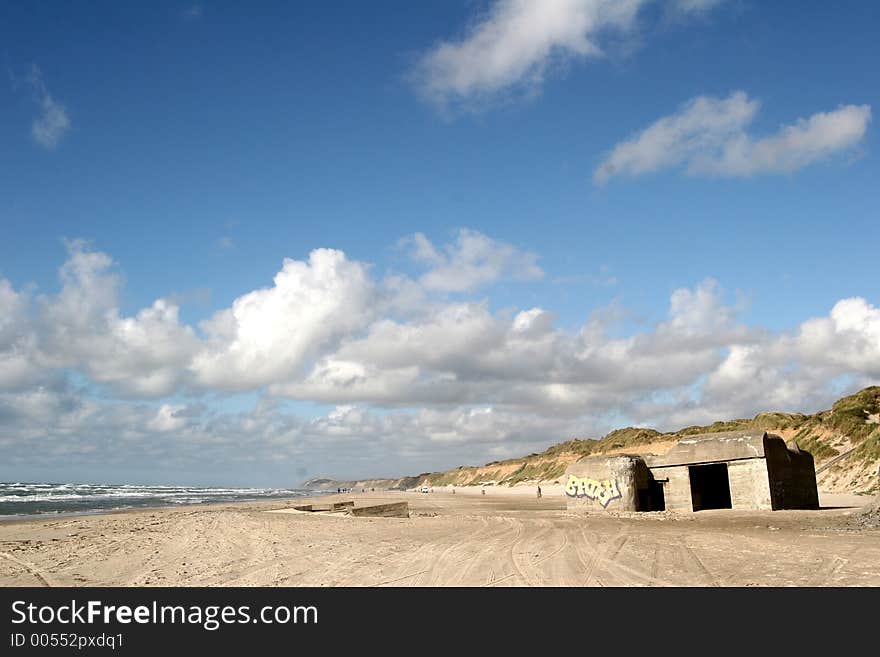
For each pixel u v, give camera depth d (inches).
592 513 1392.7
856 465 1980.8
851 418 2326.5
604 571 569.0
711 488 1573.6
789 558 623.8
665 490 1445.6
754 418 3270.2
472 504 2490.2
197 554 757.3
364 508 1475.1
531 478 5438.0
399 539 877.8
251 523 1208.8
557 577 545.6
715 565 591.5
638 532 915.4
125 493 5438.0
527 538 850.8
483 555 684.1
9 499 3467.0
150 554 767.1
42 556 761.6
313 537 926.4
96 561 714.8
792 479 1380.4
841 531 887.7
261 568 637.9
